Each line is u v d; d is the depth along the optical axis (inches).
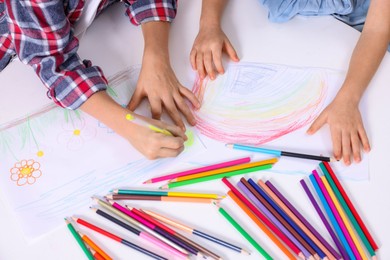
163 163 25.0
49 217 23.1
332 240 21.7
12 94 29.0
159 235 22.1
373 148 24.6
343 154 24.4
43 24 27.0
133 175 24.5
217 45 29.7
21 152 25.9
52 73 27.7
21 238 22.5
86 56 30.7
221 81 28.8
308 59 29.2
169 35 31.7
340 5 30.9
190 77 29.3
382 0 29.1
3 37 29.8
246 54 30.0
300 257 21.1
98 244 22.0
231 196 23.1
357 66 27.7
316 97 27.3
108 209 23.2
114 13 33.1
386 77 27.7
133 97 28.2
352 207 22.4
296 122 26.3
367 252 21.2
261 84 28.3
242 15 32.1
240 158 24.9
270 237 21.7
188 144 25.7
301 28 31.0
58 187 24.3
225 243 21.5
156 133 25.0
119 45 31.2
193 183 24.0
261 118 26.6
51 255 21.8
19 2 26.8
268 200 22.9
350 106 26.0
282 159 24.6
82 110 27.6
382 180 23.3
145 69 29.0
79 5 29.5
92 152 25.7
